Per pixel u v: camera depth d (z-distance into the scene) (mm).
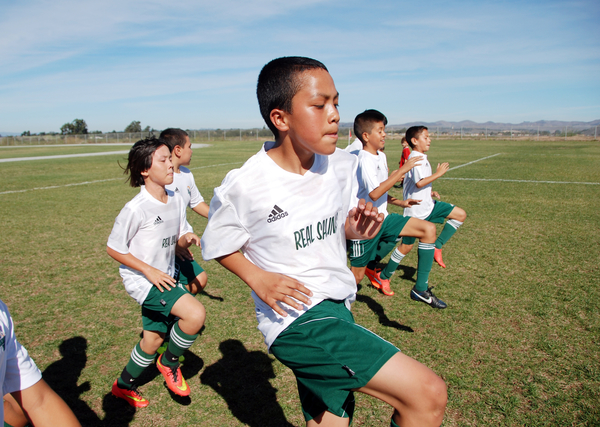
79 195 10750
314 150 1543
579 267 5016
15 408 1552
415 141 4836
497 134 57219
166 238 2875
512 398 2623
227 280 4867
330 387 1493
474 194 10164
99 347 3410
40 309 4113
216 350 3340
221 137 61062
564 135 50719
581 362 3014
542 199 9414
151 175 2705
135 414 2615
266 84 1561
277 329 1645
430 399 1314
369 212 1779
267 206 1609
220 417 2564
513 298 4160
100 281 4867
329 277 1717
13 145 54062
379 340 1453
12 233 6984
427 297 3896
